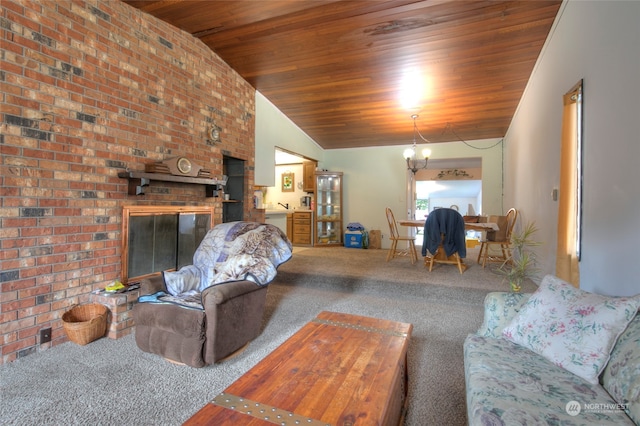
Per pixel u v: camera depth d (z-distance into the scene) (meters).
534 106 3.83
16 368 2.08
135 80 2.98
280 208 7.87
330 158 7.26
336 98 4.89
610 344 1.32
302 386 1.25
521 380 1.30
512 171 5.23
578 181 2.49
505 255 4.89
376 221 6.93
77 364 2.14
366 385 1.26
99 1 2.68
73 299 2.52
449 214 4.18
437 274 4.14
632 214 1.71
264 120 5.03
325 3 3.01
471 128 5.66
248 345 2.47
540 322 1.58
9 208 2.14
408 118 5.39
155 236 3.19
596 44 2.13
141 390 1.86
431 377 2.03
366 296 3.76
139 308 2.24
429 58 3.79
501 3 2.88
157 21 3.21
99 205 2.69
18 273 2.19
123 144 2.88
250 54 3.95
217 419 1.06
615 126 1.89
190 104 3.62
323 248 6.75
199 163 3.74
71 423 1.58
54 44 2.37
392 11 3.08
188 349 2.07
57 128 2.40
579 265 2.41
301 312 3.21
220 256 2.71
